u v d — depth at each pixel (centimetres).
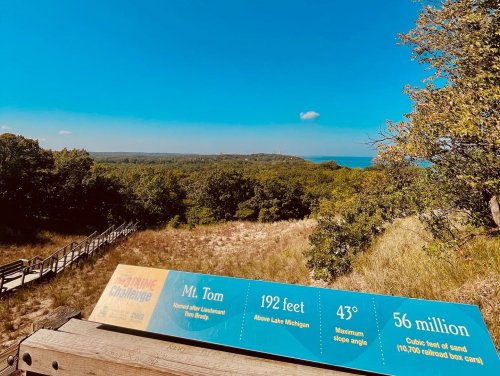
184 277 271
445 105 417
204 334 239
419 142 424
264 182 4444
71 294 914
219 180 4353
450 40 532
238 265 1169
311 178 5969
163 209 4200
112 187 3291
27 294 895
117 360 222
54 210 2820
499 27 452
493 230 561
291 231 1831
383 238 861
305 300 246
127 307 260
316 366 222
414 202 611
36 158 2598
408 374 206
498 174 417
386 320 229
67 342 239
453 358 210
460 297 448
